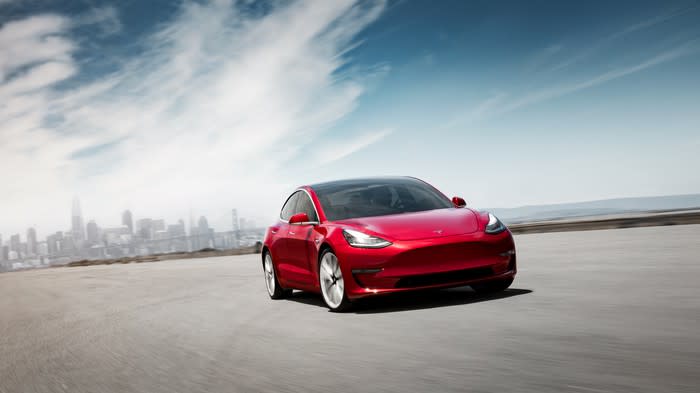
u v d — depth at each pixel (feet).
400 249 15.40
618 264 22.25
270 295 22.99
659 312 12.24
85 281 49.75
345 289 16.35
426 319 14.07
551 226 62.03
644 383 7.59
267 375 10.16
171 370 11.42
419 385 8.55
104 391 10.32
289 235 20.54
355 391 8.59
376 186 20.26
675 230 39.37
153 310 22.17
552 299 15.16
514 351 9.99
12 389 11.32
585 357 9.14
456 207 18.61
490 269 15.93
